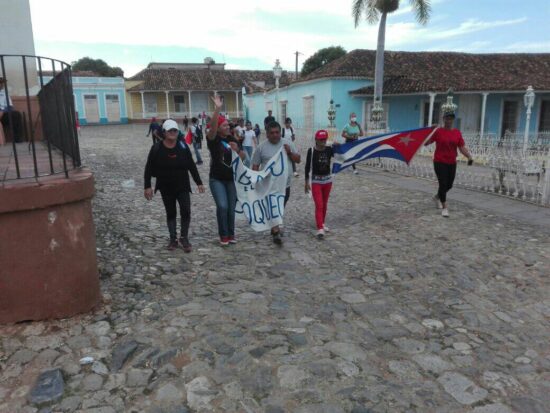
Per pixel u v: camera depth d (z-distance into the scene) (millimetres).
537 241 6496
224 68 58344
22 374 3186
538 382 3316
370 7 18859
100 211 8180
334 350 3631
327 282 5051
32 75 9867
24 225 3600
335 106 23469
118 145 23281
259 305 4383
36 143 8523
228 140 6141
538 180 9117
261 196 6262
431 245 6363
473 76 22500
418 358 3576
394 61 24844
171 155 5629
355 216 8109
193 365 3350
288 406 2959
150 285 4750
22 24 9625
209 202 9297
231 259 5695
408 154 8211
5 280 3645
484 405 3039
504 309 4504
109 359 3385
